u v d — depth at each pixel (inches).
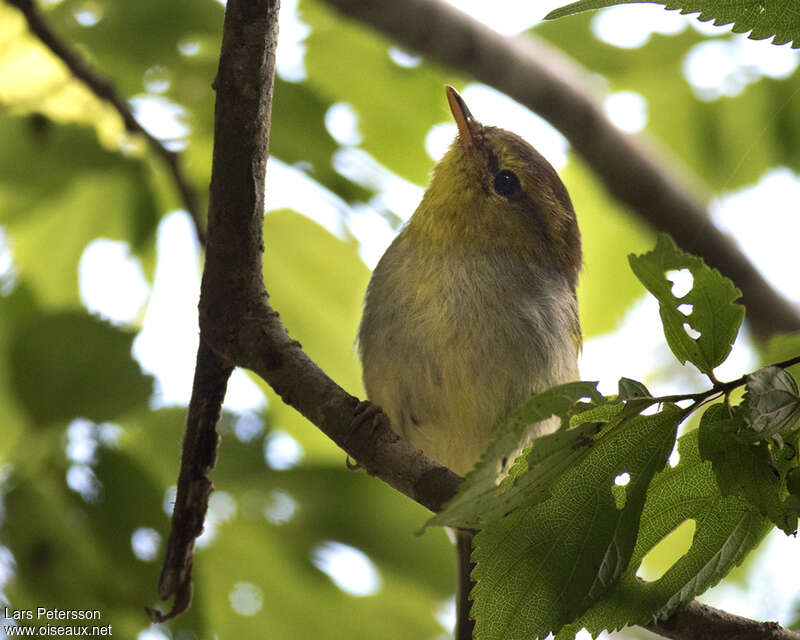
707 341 155.4
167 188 356.5
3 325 354.9
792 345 219.9
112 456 255.4
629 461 163.0
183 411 297.0
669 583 177.5
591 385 151.2
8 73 339.3
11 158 336.5
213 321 234.5
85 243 365.4
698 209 443.2
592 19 405.4
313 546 307.6
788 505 155.8
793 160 413.4
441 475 216.1
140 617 261.3
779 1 142.2
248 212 227.9
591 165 442.3
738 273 450.6
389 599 324.5
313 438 341.7
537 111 435.2
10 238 363.3
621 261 451.8
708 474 171.2
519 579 169.0
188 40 336.5
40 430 244.4
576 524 167.5
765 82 412.8
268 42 217.5
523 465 159.9
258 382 340.2
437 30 400.2
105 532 252.4
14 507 250.7
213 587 311.3
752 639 199.3
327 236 363.3
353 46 387.5
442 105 387.5
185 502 240.5
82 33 336.8
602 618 176.6
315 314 366.9
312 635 318.7
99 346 248.4
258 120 221.9
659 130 432.5
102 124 344.8
